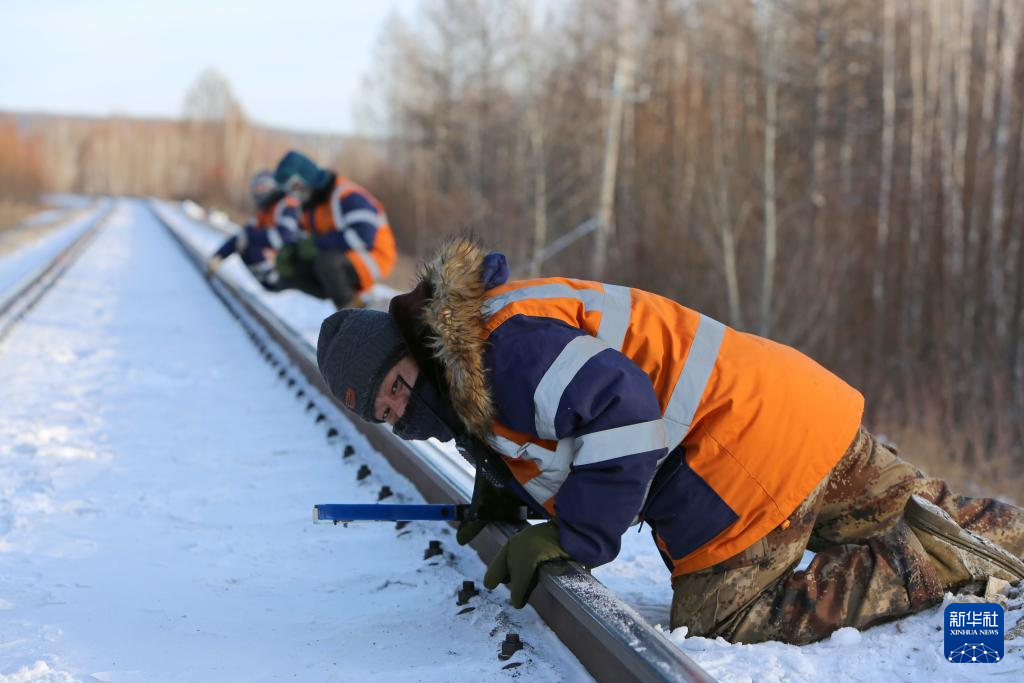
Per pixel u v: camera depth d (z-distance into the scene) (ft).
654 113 82.38
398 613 8.57
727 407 7.57
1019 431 38.01
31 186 233.14
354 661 7.63
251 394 18.93
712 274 62.49
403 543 10.34
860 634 7.85
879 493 8.12
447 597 8.78
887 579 7.88
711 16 67.62
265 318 26.89
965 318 47.24
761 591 7.86
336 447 14.40
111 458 13.87
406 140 124.47
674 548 8.05
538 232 82.12
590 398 6.86
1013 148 53.01
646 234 74.02
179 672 7.38
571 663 7.36
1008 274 47.67
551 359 6.88
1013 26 52.65
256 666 7.52
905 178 58.54
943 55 59.36
